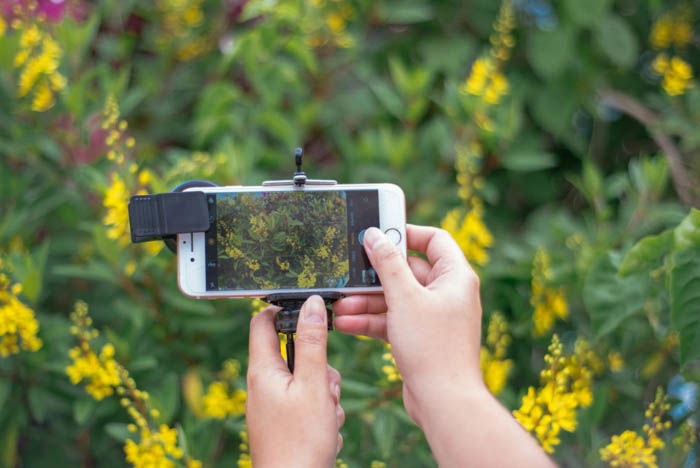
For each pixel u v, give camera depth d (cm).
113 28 236
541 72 216
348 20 231
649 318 165
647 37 240
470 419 99
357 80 235
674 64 204
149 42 248
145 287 186
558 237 193
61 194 193
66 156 194
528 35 231
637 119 240
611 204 234
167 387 163
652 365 187
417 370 105
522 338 196
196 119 223
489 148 205
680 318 138
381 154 205
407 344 106
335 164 228
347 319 130
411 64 239
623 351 184
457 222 180
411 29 238
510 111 195
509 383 198
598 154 240
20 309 158
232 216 120
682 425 155
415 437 169
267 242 120
